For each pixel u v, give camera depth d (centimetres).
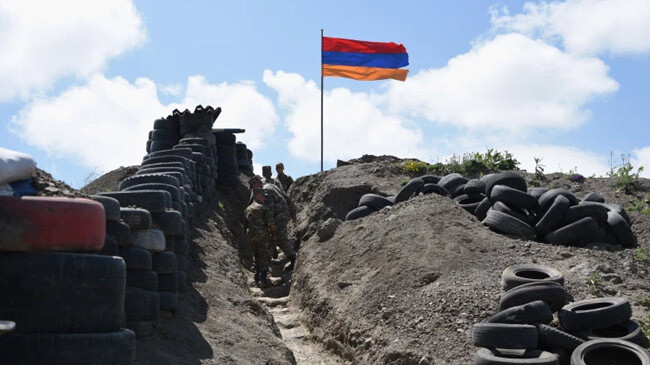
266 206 1556
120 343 488
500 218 1240
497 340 793
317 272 1362
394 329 988
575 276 1012
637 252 1116
